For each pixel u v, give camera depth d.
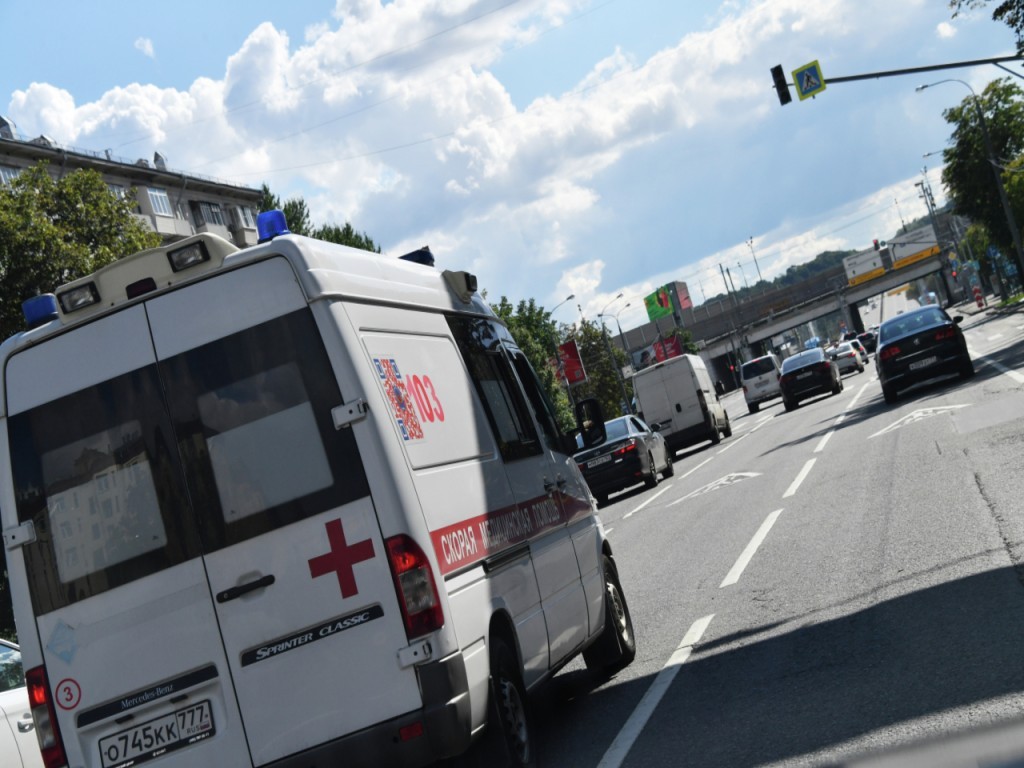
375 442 5.15
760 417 44.94
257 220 5.69
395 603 5.05
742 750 5.42
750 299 160.50
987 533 9.09
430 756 4.99
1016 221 68.31
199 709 5.19
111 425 5.39
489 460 6.33
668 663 7.86
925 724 5.00
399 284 6.11
